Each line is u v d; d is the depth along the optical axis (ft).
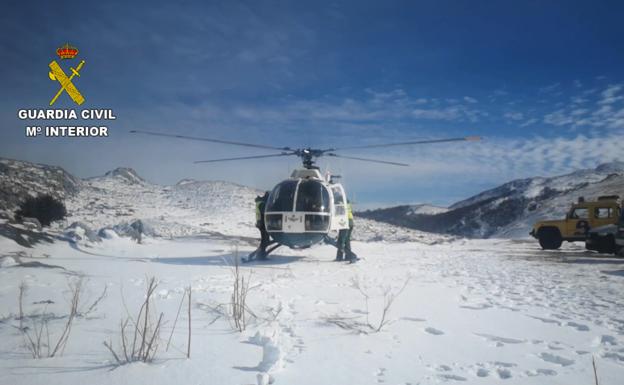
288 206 36.78
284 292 21.27
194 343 12.31
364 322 15.30
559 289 23.54
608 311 17.66
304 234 36.55
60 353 11.04
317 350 12.00
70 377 9.47
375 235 104.99
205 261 37.99
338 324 14.87
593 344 13.02
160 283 23.27
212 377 9.70
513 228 130.82
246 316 15.67
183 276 26.63
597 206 59.93
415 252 54.49
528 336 13.79
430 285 24.54
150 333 13.00
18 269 26.61
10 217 47.42
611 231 49.85
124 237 54.85
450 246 71.26
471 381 9.89
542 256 48.67
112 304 17.30
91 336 12.62
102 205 134.41
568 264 38.58
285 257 44.75
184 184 197.77
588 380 10.05
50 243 42.57
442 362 11.20
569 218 61.36
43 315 15.16
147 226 68.95
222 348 11.88
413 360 11.30
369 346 12.48
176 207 143.74
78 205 130.11
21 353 10.97
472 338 13.50
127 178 203.72
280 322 15.10
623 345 12.91
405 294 21.25
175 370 10.09
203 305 17.39
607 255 50.70
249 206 149.69
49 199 99.66
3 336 12.46
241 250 51.52
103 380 9.36
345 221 39.99
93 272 27.55
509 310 17.75
